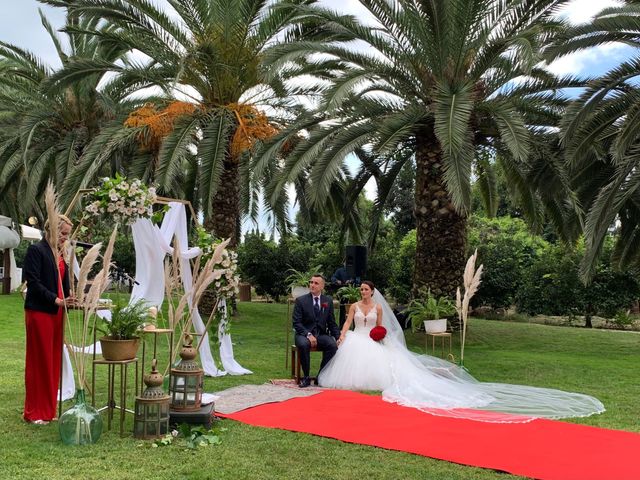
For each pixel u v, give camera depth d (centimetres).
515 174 1368
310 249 2336
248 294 2320
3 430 511
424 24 1126
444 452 478
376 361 752
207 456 455
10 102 1706
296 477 415
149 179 1446
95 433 483
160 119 1310
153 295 862
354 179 1509
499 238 2236
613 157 951
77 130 1612
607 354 1145
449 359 1018
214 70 1360
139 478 404
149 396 500
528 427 561
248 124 1348
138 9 1298
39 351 536
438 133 966
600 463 454
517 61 1149
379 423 567
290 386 753
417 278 1273
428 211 1257
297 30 1357
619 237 1399
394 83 1205
